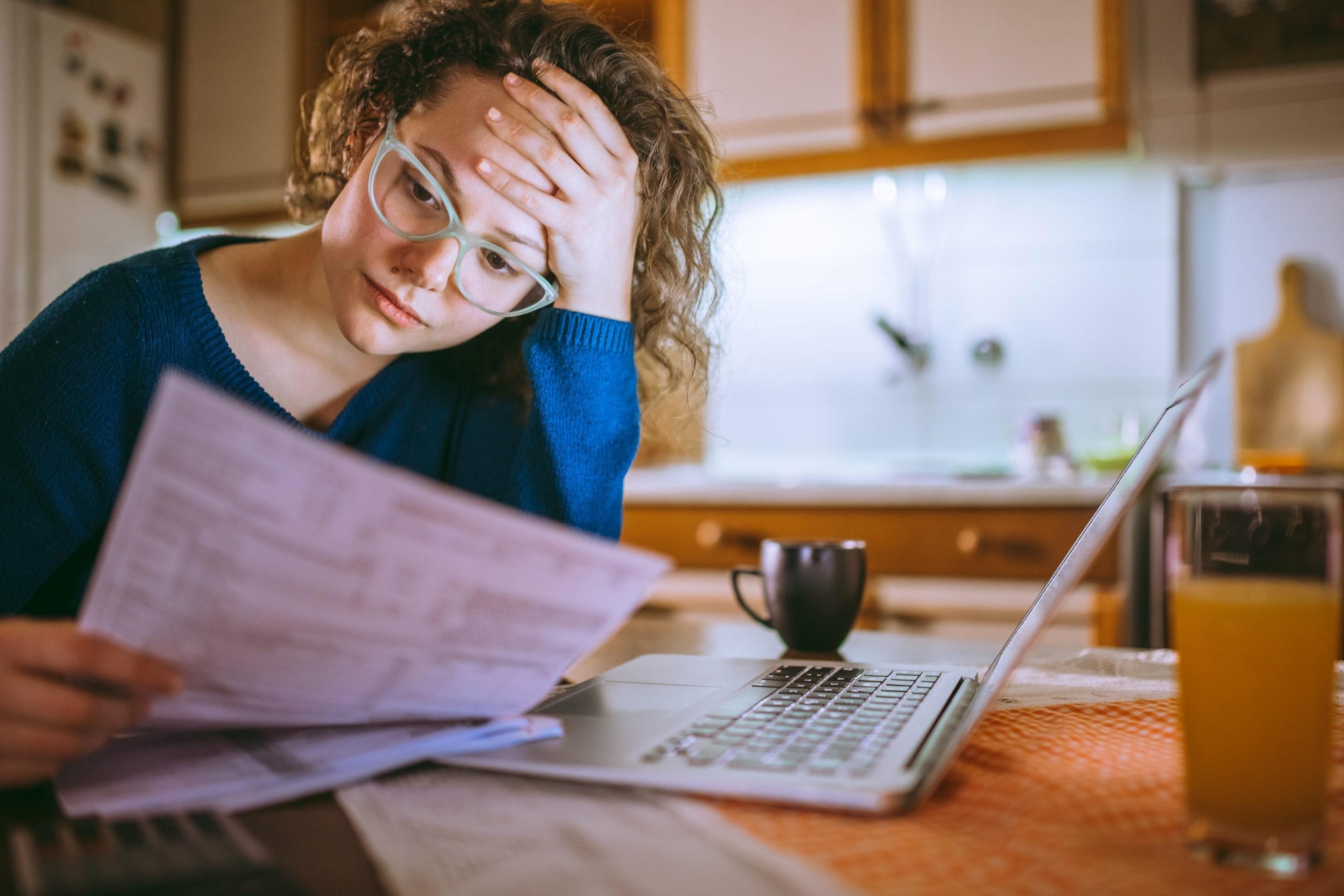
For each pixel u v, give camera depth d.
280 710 0.53
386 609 0.47
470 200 0.81
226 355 0.93
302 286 0.97
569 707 0.66
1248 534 0.45
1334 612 0.44
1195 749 0.45
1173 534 0.62
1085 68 2.38
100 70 2.97
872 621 2.16
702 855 0.43
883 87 2.51
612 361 0.93
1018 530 2.09
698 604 2.21
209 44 3.11
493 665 0.52
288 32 3.03
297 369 1.00
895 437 2.77
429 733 0.56
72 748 0.48
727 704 0.65
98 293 0.88
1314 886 0.41
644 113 0.95
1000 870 0.42
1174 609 0.48
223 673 0.49
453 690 0.53
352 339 0.86
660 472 2.89
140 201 3.09
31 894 0.36
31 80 2.81
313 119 1.12
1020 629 0.67
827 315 2.82
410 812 0.48
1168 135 2.47
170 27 3.15
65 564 0.90
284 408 0.97
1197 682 0.45
